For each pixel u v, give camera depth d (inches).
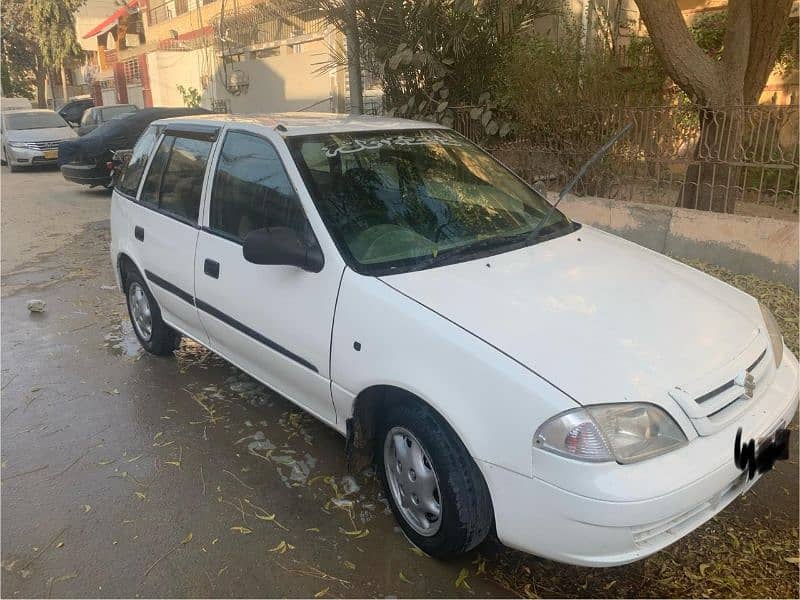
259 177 137.5
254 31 669.9
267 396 167.5
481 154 158.7
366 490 127.7
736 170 231.5
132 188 187.8
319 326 117.8
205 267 148.6
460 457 97.6
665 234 244.7
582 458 84.4
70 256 317.1
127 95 1027.3
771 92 359.9
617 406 86.5
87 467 137.9
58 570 108.8
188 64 811.4
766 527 113.3
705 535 112.0
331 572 106.6
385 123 153.3
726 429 92.5
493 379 91.6
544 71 272.2
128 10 1075.3
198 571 107.6
